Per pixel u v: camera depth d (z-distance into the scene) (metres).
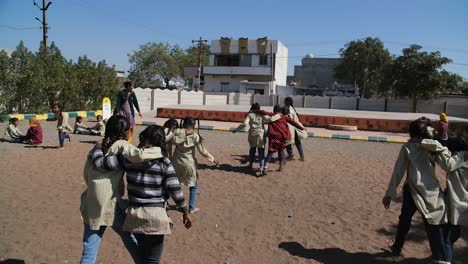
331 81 79.81
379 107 44.59
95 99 27.34
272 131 9.39
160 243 3.72
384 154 13.31
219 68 62.06
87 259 3.71
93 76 26.91
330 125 22.02
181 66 76.00
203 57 81.44
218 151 12.61
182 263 4.82
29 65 22.25
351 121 22.39
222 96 44.75
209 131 18.78
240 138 16.39
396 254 5.12
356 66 62.94
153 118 25.42
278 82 65.00
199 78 60.94
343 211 6.92
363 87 62.53
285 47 68.12
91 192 3.73
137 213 3.62
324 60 79.94
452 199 4.50
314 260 5.00
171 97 36.22
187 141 6.55
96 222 3.70
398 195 7.92
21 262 4.63
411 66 43.28
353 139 17.33
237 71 61.34
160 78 71.50
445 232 4.52
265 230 5.98
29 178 8.45
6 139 13.55
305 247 5.39
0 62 21.11
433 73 42.69
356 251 5.30
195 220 6.33
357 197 7.76
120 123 3.87
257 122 9.38
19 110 22.58
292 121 9.77
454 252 5.31
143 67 70.12
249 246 5.38
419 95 43.62
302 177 9.28
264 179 9.04
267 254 5.15
